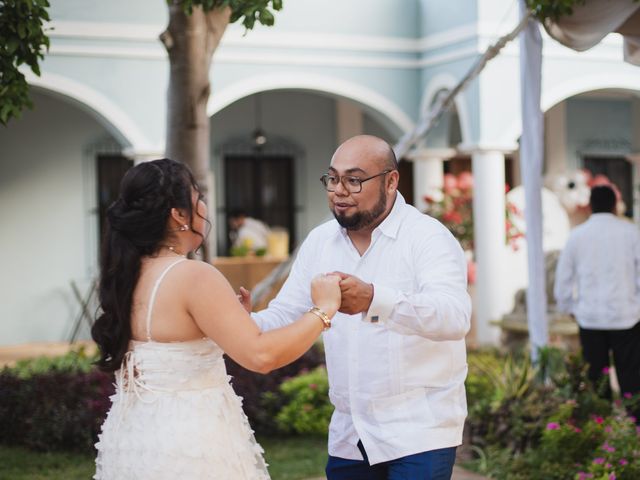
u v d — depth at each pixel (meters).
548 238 13.73
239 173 14.39
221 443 2.91
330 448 3.52
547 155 15.87
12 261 13.05
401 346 3.29
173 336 2.87
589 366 6.70
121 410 2.92
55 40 10.50
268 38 11.34
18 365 9.97
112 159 13.58
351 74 11.74
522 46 6.37
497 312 11.07
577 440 5.63
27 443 7.05
